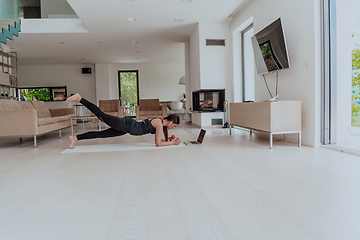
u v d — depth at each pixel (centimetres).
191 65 672
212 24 587
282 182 179
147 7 484
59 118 477
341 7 307
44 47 763
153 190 167
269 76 405
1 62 727
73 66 1085
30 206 145
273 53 364
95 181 191
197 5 481
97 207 142
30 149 354
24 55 866
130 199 152
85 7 477
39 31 619
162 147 335
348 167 216
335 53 304
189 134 479
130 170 221
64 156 293
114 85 1105
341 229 112
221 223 120
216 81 596
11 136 365
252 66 557
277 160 246
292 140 357
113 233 112
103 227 118
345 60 310
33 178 203
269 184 175
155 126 331
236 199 149
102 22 561
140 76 1122
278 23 338
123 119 321
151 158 269
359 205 138
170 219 125
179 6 484
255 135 438
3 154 320
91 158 277
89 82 1095
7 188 179
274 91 393
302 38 324
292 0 342
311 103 312
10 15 566
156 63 1125
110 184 183
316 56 303
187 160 256
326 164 227
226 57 597
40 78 1071
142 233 112
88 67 1093
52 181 194
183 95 1131
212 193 160
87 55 905
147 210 136
